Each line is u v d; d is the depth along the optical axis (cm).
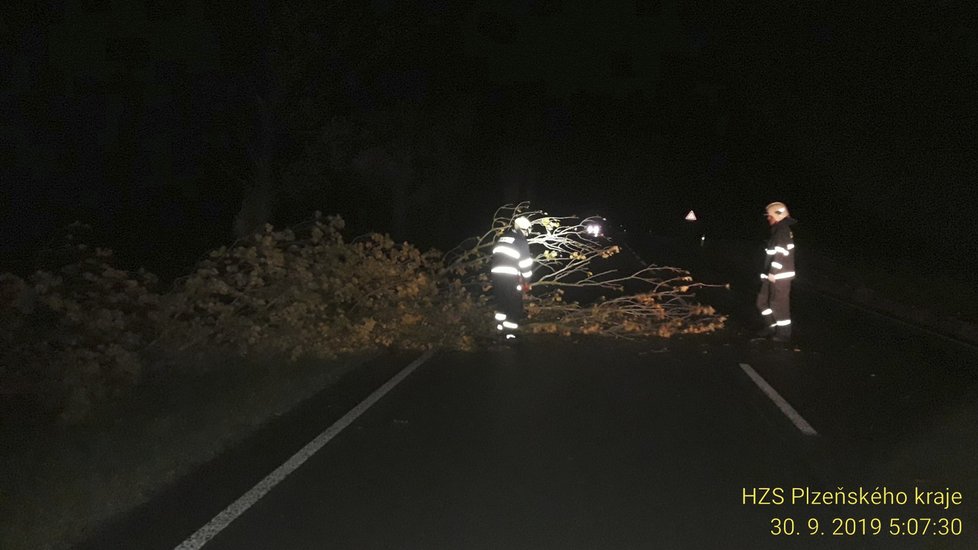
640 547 666
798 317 2227
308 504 756
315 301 1438
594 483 813
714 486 809
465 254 1786
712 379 1312
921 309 2388
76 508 732
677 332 1791
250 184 2658
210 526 706
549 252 1902
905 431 1009
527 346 1617
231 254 1398
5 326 1086
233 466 866
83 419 1000
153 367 1237
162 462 862
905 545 677
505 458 891
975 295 2648
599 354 1531
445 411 1094
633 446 938
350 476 833
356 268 1605
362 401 1152
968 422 1048
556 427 1016
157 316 1234
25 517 707
